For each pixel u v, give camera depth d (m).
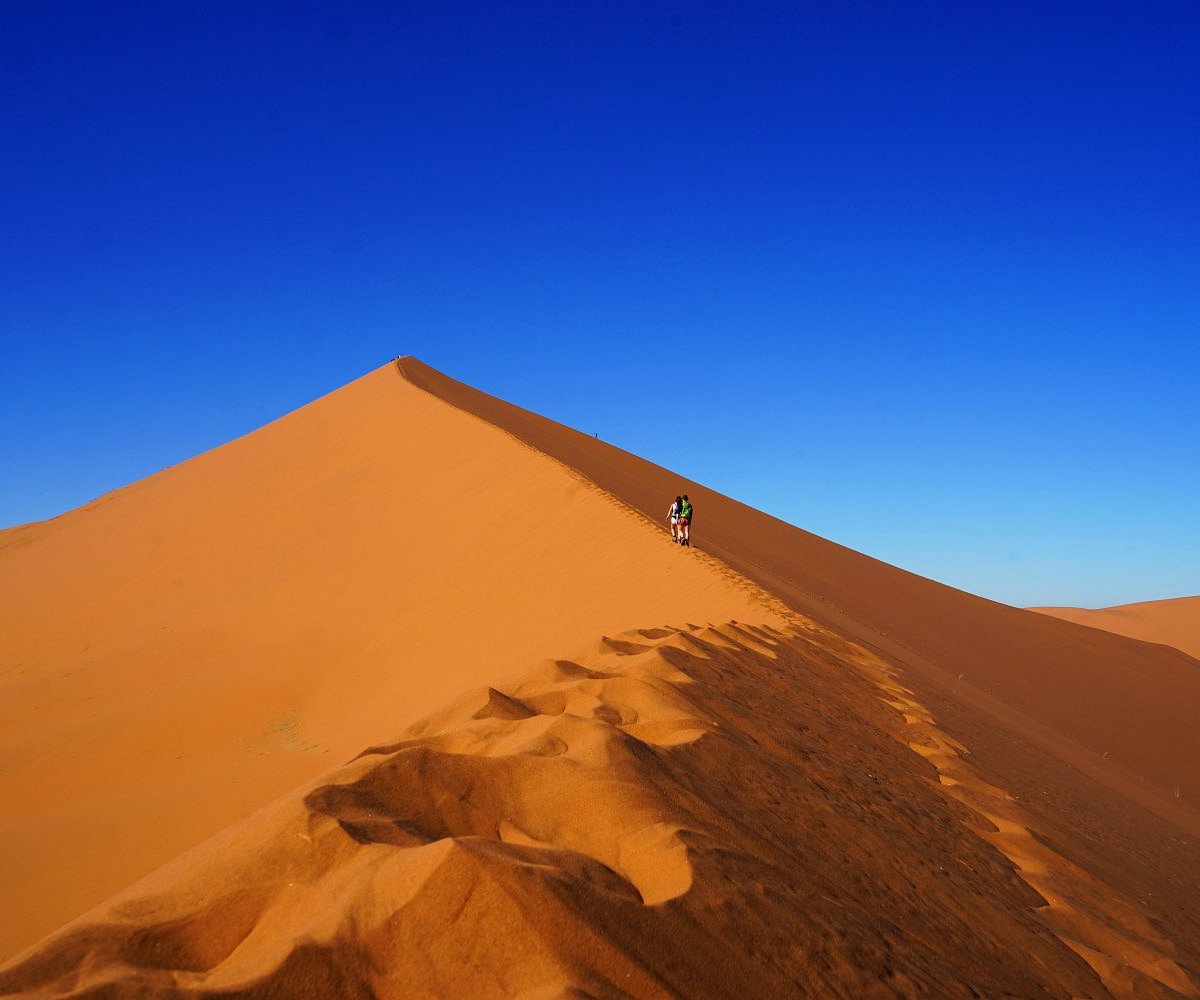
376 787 3.87
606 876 3.49
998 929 4.99
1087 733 22.17
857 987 3.48
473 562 24.75
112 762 17.66
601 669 7.50
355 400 44.47
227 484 38.75
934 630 28.55
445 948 2.92
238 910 3.16
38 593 32.78
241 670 21.95
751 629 11.99
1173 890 8.32
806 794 5.57
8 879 10.48
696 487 44.47
